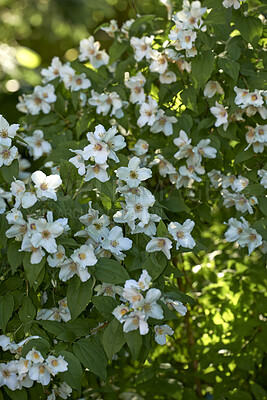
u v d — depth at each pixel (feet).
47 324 3.69
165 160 4.37
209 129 4.41
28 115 4.91
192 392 4.60
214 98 4.32
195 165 4.32
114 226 3.78
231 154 4.49
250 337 4.61
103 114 4.50
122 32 4.78
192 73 4.16
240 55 4.28
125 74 4.65
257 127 4.21
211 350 4.58
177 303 3.79
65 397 3.88
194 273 4.92
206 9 4.36
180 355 4.94
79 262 3.59
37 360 3.58
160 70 4.37
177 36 4.13
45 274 3.77
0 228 3.73
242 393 4.51
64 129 4.85
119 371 4.71
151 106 4.33
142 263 3.74
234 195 4.31
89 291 3.64
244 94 4.15
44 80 4.97
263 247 4.31
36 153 4.77
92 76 4.59
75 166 3.80
